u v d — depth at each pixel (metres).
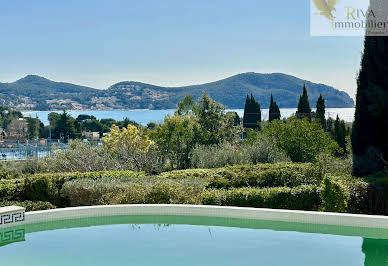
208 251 7.66
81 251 7.71
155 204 10.09
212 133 24.80
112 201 10.78
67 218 9.62
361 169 12.77
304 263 7.01
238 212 9.57
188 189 11.00
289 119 19.28
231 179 12.01
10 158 23.55
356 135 13.11
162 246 7.97
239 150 17.58
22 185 11.41
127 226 9.42
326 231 8.99
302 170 12.71
